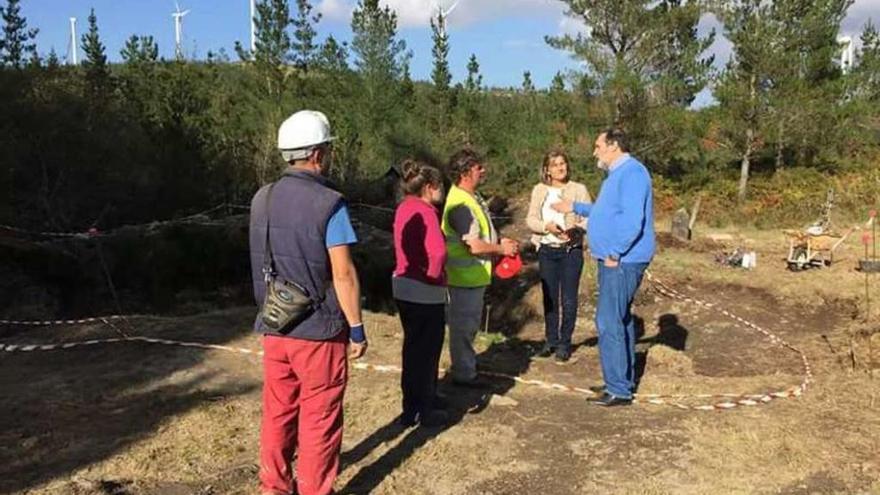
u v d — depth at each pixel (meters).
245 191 17.44
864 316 9.66
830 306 10.45
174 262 12.55
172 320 8.34
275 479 4.03
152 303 11.87
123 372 6.64
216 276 12.96
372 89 23.09
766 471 4.67
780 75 19.17
